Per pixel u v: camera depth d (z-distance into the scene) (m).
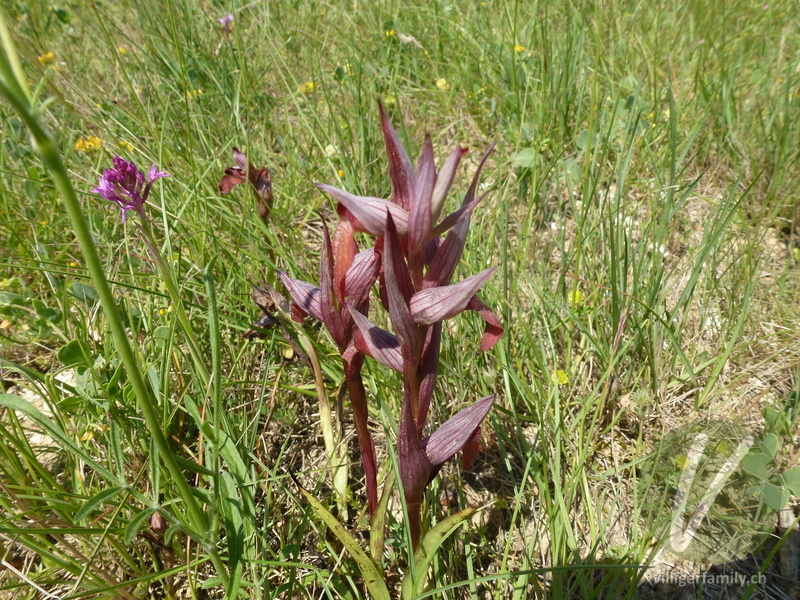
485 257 0.52
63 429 0.38
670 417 0.48
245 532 0.35
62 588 0.36
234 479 0.33
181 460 0.28
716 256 0.55
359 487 0.44
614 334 0.49
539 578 0.39
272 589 0.37
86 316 0.50
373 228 0.27
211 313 0.27
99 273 0.21
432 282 0.29
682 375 0.51
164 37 0.80
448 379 0.47
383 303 0.32
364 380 0.48
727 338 0.52
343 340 0.32
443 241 0.28
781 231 0.67
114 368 0.42
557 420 0.40
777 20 1.06
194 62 0.78
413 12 0.99
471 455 0.33
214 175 0.63
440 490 0.43
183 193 0.58
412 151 0.69
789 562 0.40
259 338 0.48
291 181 0.66
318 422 0.48
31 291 0.52
